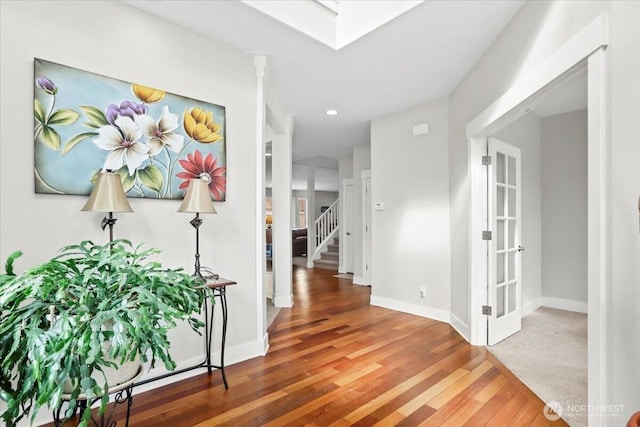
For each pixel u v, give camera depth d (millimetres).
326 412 2074
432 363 2773
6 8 1837
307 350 3062
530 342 3238
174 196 2455
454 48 2824
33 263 1900
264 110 3049
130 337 1143
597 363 1551
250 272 2922
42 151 1929
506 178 3445
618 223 1463
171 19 2426
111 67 2186
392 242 4559
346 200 7508
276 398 2232
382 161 4699
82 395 1232
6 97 1832
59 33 1999
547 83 1958
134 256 1489
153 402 2174
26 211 1887
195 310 1464
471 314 3203
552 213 4613
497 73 2641
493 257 3162
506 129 3914
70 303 1200
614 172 1481
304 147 6711
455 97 3662
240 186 2869
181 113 2498
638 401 1371
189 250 2543
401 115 4449
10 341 1118
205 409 2100
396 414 2053
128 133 2242
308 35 2641
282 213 4715
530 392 2305
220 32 2594
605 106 1525
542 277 4684
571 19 1762
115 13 2211
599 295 1537
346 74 3318
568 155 4496
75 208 2047
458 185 3578
